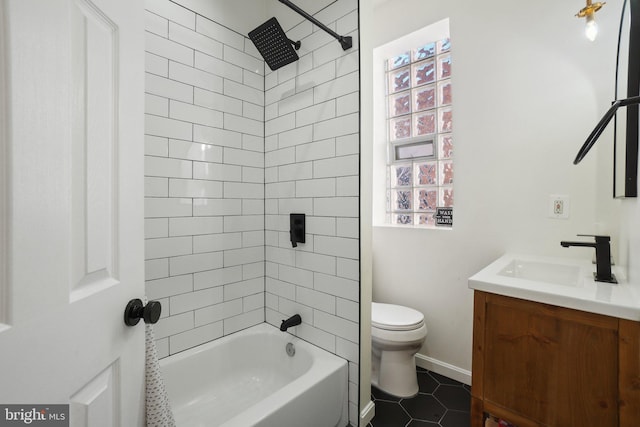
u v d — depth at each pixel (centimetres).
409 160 233
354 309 146
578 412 87
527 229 160
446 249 190
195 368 154
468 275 181
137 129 71
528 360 97
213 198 166
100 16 60
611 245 135
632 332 79
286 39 151
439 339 194
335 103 152
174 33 149
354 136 144
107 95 62
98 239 59
